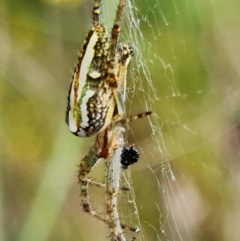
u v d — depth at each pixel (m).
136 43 0.11
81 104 0.10
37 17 0.12
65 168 0.12
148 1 0.12
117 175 0.11
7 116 0.12
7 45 0.12
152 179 0.12
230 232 0.12
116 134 0.10
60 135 0.12
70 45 0.12
